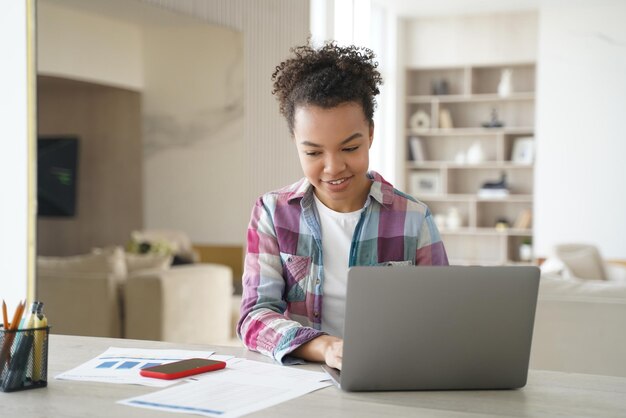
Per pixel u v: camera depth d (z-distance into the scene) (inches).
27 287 137.6
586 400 51.9
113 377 56.8
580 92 283.1
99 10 210.1
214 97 216.8
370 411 48.8
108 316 187.9
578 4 283.0
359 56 62.4
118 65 220.7
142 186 239.3
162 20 211.0
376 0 286.7
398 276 52.4
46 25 211.6
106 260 189.3
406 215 67.7
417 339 53.0
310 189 68.2
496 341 53.7
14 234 138.8
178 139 230.4
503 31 301.3
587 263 229.1
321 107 58.8
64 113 244.1
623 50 277.0
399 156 313.6
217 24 202.4
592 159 281.6
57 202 246.5
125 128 239.1
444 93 314.2
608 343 114.2
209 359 60.7
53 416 47.9
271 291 67.0
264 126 206.2
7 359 53.2
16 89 137.9
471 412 48.9
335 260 67.4
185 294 198.1
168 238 232.7
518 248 312.2
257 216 69.4
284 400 51.1
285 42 196.5
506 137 309.7
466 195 309.3
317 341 60.5
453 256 318.7
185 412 48.4
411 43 314.3
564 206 285.9
